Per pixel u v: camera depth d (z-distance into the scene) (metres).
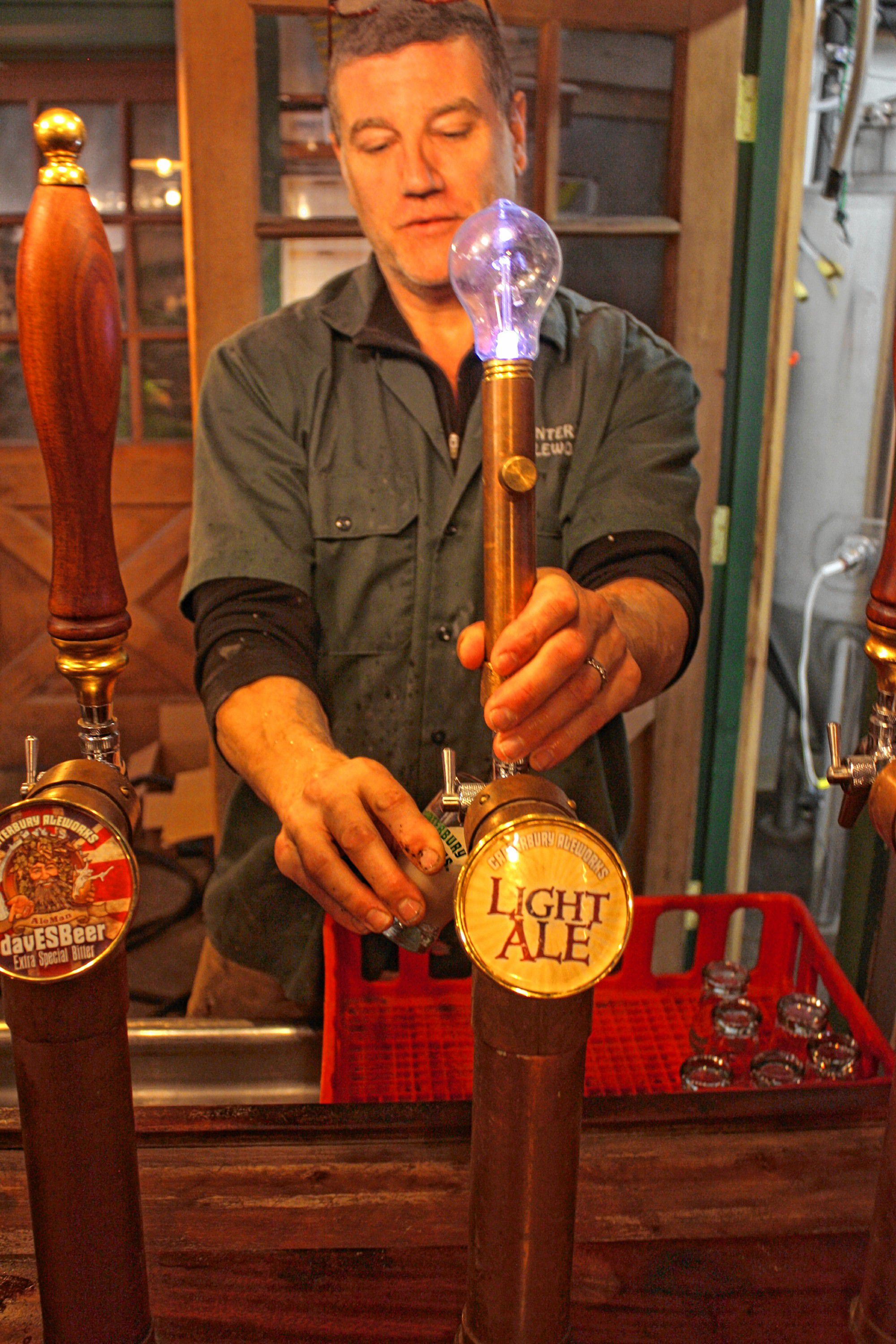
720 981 1.15
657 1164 0.62
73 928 0.38
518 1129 0.39
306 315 1.26
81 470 0.42
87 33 3.17
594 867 0.38
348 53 1.08
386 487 1.22
